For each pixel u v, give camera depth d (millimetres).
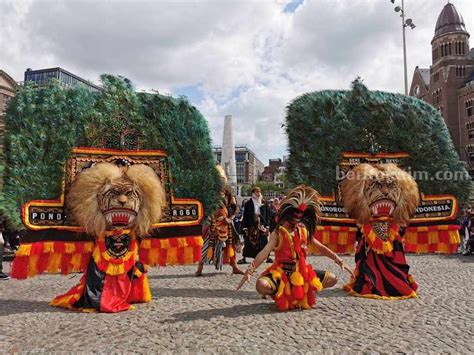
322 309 4895
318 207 5344
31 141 5320
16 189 5117
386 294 5496
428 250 6707
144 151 5957
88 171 5168
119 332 4000
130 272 5137
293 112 6844
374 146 6898
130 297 5168
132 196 5102
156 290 6102
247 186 68500
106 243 5098
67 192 5371
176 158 6102
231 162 24094
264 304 5188
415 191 5980
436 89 52812
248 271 4902
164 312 4777
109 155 5766
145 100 6137
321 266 8328
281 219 5086
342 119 6789
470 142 47500
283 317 4531
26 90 5477
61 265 5277
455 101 50062
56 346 3596
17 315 4656
